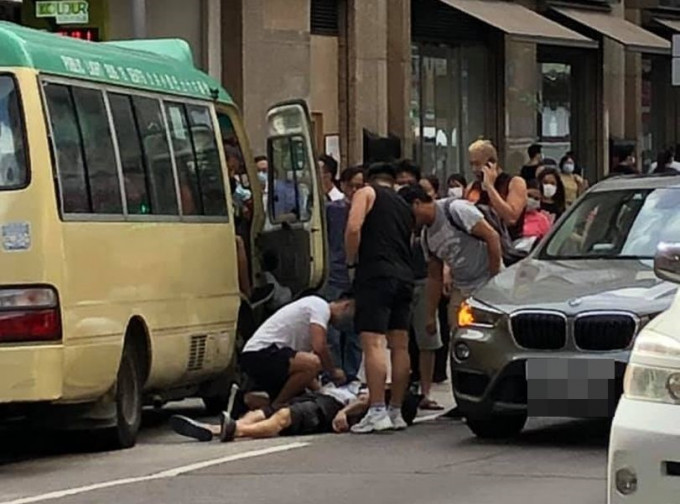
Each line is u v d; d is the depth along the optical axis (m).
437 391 15.45
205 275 13.30
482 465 10.98
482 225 13.40
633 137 34.03
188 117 13.43
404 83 27.34
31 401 10.96
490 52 29.88
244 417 12.70
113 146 12.01
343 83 26.36
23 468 11.33
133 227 12.10
